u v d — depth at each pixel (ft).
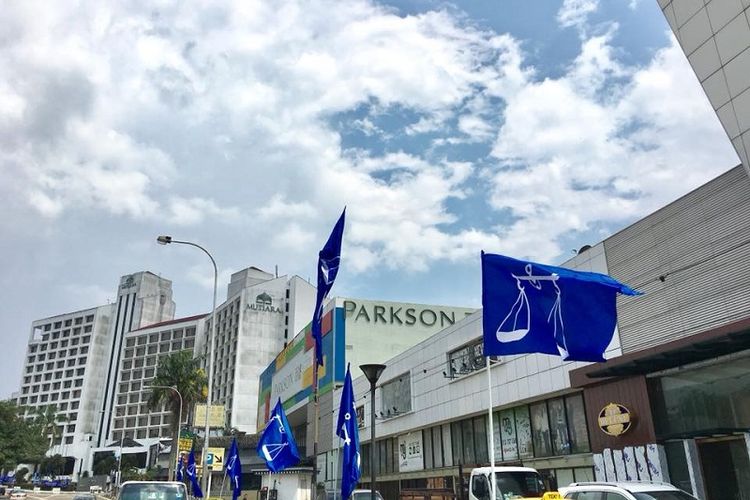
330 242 47.32
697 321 51.70
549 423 72.84
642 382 56.49
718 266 50.49
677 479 52.21
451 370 94.94
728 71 49.75
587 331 29.81
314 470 55.98
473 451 90.68
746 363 48.08
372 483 43.80
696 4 52.47
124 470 378.53
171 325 465.06
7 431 210.59
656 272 56.65
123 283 526.98
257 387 351.25
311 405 172.24
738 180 49.42
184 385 204.03
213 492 226.58
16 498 212.23
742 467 47.70
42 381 517.96
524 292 29.89
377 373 46.34
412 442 112.57
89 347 504.84
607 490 34.09
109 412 471.62
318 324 49.37
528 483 49.49
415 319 173.27
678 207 55.11
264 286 374.63
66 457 449.48
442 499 59.57
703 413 51.11
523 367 76.23
